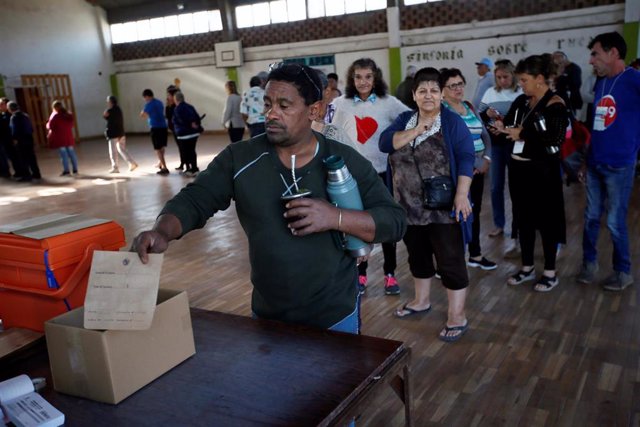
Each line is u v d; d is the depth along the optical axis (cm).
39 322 155
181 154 924
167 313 123
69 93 1691
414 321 310
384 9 1363
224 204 151
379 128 325
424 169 270
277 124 136
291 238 145
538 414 219
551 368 252
